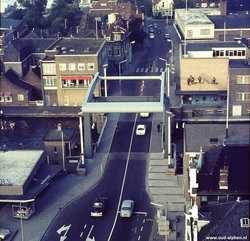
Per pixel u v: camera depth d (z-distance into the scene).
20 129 177.50
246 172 91.44
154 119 172.12
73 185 129.38
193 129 114.81
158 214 111.62
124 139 156.62
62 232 109.75
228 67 165.62
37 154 130.25
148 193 124.75
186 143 110.88
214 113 164.00
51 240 107.12
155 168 137.00
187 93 172.50
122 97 147.00
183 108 164.25
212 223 83.56
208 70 171.75
